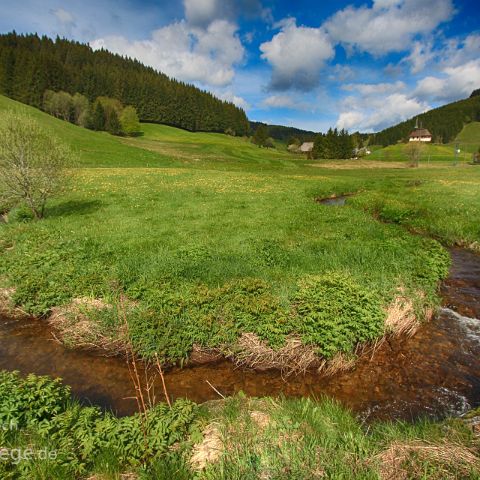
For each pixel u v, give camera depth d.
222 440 4.96
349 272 10.95
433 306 9.80
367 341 8.32
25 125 17.70
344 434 5.16
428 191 33.44
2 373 6.24
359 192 37.75
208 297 8.83
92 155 60.16
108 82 147.38
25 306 9.86
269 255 12.91
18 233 15.94
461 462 4.51
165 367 7.93
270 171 65.81
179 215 20.69
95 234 16.09
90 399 6.92
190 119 164.38
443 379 7.35
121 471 4.52
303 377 7.57
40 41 161.88
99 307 9.33
